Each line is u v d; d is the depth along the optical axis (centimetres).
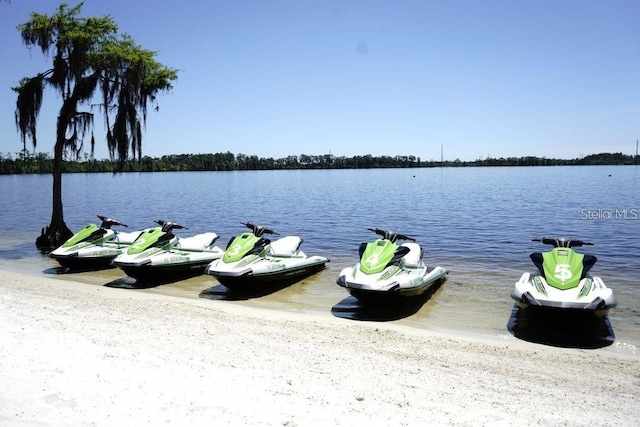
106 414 489
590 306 830
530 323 984
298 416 498
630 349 834
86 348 696
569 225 2527
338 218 2975
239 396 544
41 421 468
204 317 945
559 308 840
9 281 1295
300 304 1139
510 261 1639
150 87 2048
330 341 805
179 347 726
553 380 650
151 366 632
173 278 1413
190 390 556
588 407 556
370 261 1061
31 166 12138
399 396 566
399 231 2370
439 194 5047
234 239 1298
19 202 4562
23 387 548
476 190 5659
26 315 885
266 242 1309
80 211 3628
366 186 7025
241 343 766
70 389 546
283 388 575
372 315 1045
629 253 1753
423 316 1034
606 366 718
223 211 3544
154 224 2844
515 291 934
